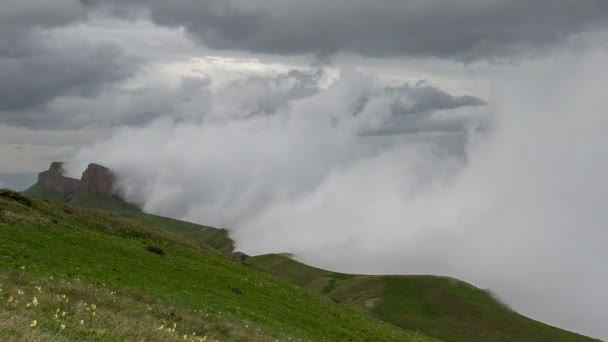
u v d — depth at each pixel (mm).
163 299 41156
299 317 53500
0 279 30312
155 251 64750
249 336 36125
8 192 69750
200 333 33344
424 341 69312
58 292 31422
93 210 82438
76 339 18266
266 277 75438
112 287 39875
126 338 20703
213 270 63844
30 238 50250
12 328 16891
